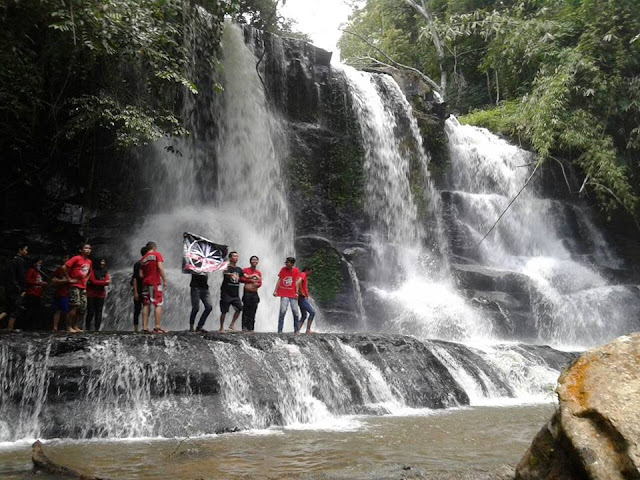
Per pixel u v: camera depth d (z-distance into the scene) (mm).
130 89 15844
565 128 23859
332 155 20844
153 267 10305
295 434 7730
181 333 9773
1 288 13438
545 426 3848
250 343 9766
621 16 25344
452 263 20203
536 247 24453
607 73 25328
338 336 10953
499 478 4961
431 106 25016
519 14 29781
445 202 22594
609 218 23984
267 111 19953
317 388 9562
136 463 6008
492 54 30219
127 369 8461
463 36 33625
